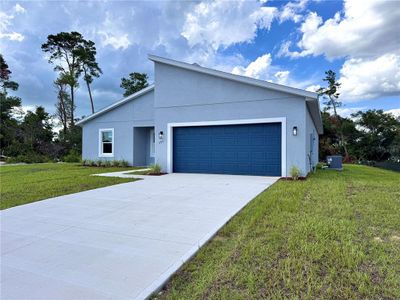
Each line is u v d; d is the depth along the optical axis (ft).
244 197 21.16
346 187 24.80
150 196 21.97
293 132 32.60
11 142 88.17
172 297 7.89
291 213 15.70
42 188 25.82
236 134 36.19
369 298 7.48
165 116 40.34
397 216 14.90
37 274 9.16
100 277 8.92
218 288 8.21
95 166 53.11
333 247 10.65
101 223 14.84
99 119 55.42
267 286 8.14
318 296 7.59
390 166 62.44
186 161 39.42
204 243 11.78
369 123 103.14
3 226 14.42
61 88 106.11
